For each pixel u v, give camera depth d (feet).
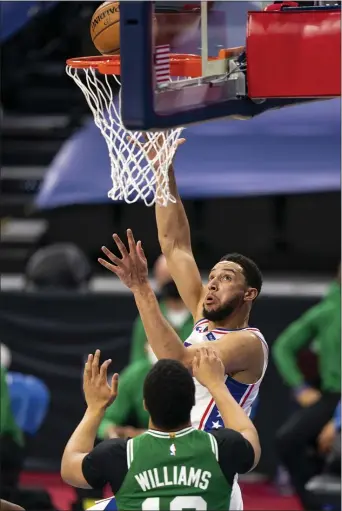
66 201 92.68
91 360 39.78
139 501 36.70
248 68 41.22
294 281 109.81
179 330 69.46
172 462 36.76
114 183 44.86
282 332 81.05
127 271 39.24
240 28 42.06
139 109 36.42
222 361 41.34
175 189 47.39
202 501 36.60
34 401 68.08
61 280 86.84
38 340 84.02
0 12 77.00
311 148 93.56
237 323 43.45
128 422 67.41
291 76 40.88
